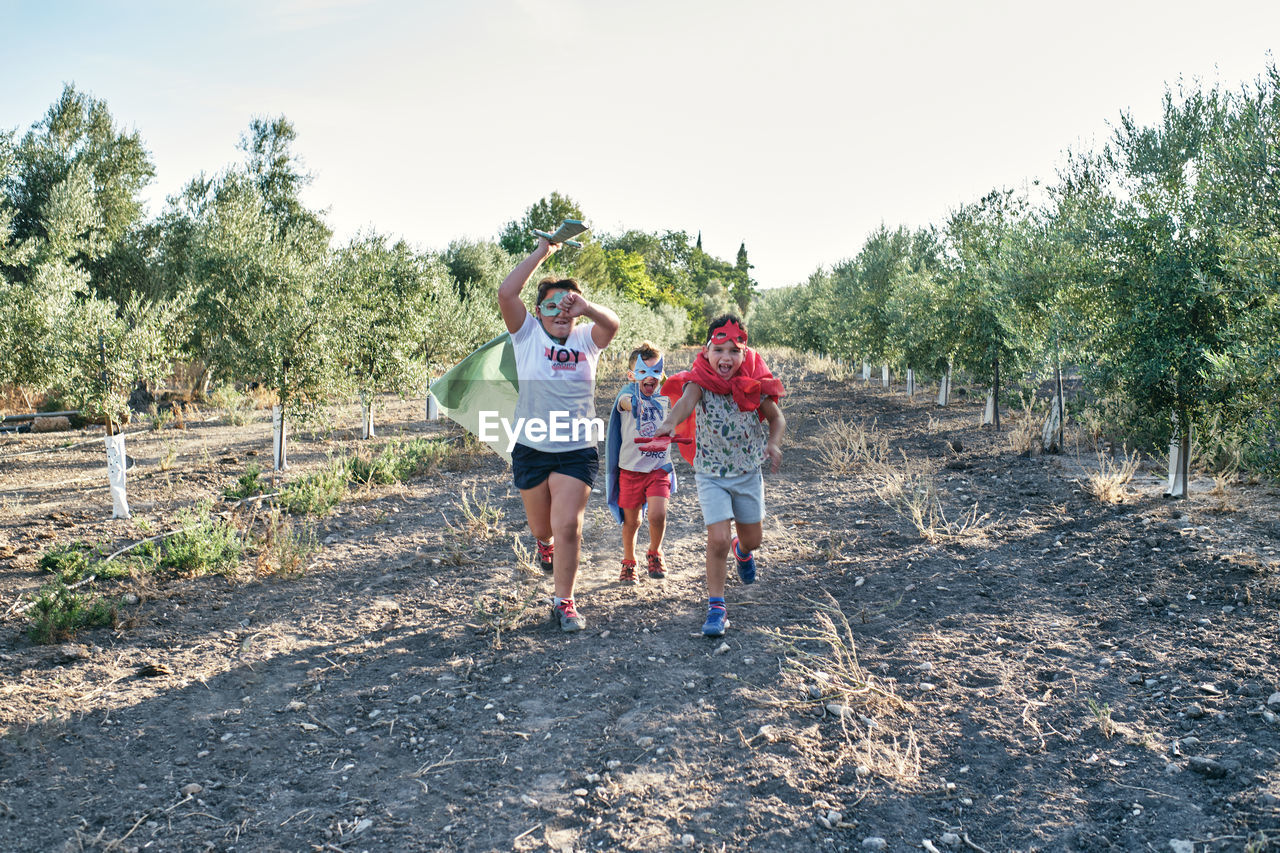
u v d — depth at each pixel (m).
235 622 4.81
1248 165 6.14
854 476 9.01
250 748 3.34
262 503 8.21
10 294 12.58
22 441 13.74
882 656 4.06
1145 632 4.15
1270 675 3.52
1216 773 2.84
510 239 44.38
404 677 4.03
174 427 15.02
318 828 2.80
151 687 3.89
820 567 5.66
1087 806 2.75
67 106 21.34
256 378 10.87
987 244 12.17
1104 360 7.00
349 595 5.31
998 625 4.39
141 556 5.99
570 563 4.54
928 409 15.91
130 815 2.86
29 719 3.52
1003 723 3.34
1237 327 5.53
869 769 3.04
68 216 17.55
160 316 11.12
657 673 3.97
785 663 4.02
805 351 32.97
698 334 71.62
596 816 2.83
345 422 15.17
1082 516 6.52
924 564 5.55
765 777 3.02
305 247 12.73
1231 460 7.50
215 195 19.92
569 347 4.43
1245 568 4.80
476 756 3.27
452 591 5.36
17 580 5.57
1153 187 7.42
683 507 7.89
